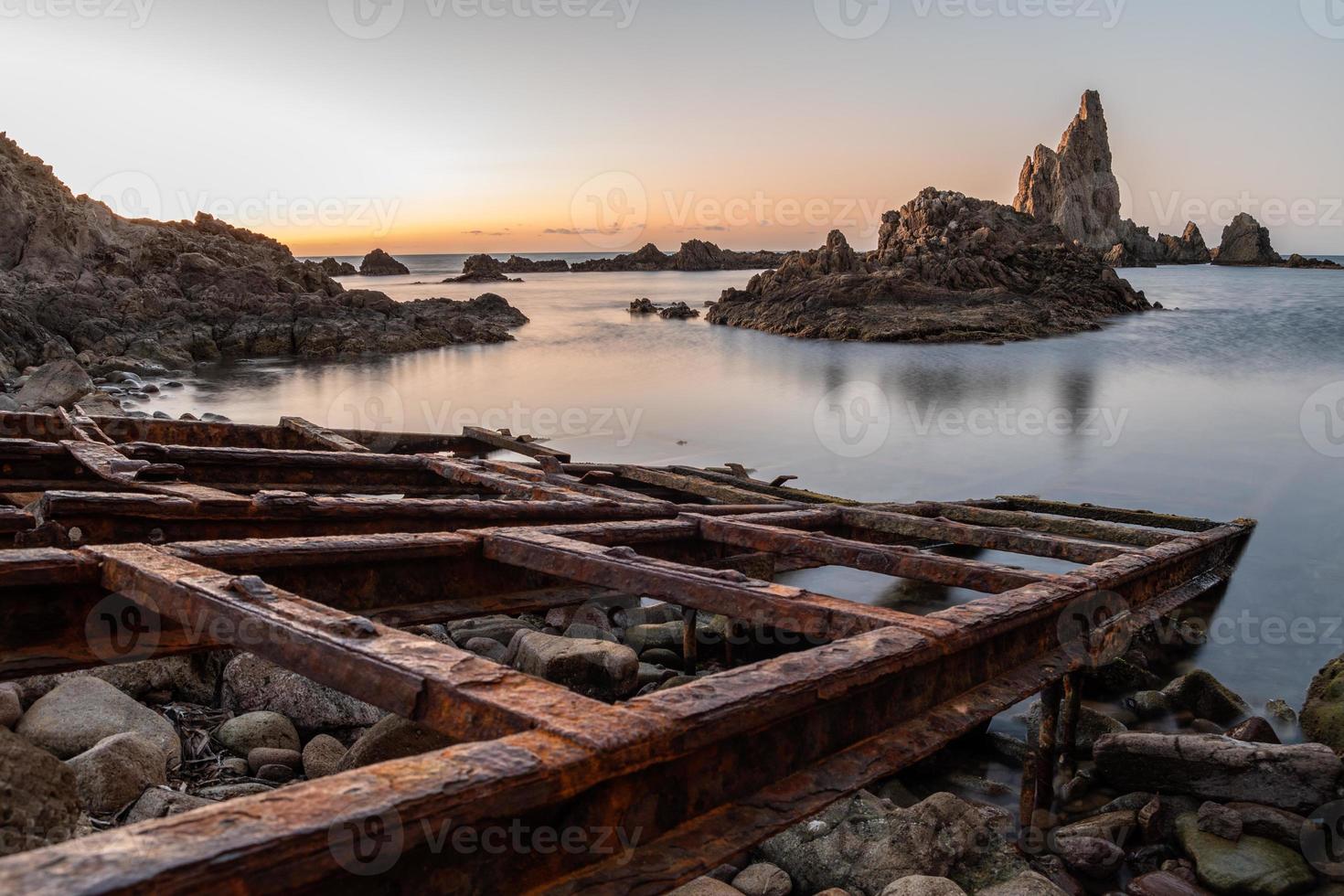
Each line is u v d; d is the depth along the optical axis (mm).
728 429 17812
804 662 2590
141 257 34469
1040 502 10578
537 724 1997
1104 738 4508
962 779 4801
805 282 45625
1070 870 3957
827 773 2510
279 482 6617
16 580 2965
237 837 1404
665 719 2064
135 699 4344
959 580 4438
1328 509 11297
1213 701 5652
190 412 19766
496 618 6238
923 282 46875
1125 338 37062
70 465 5840
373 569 3912
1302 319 44875
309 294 36688
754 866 3746
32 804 2551
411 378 26344
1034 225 55375
